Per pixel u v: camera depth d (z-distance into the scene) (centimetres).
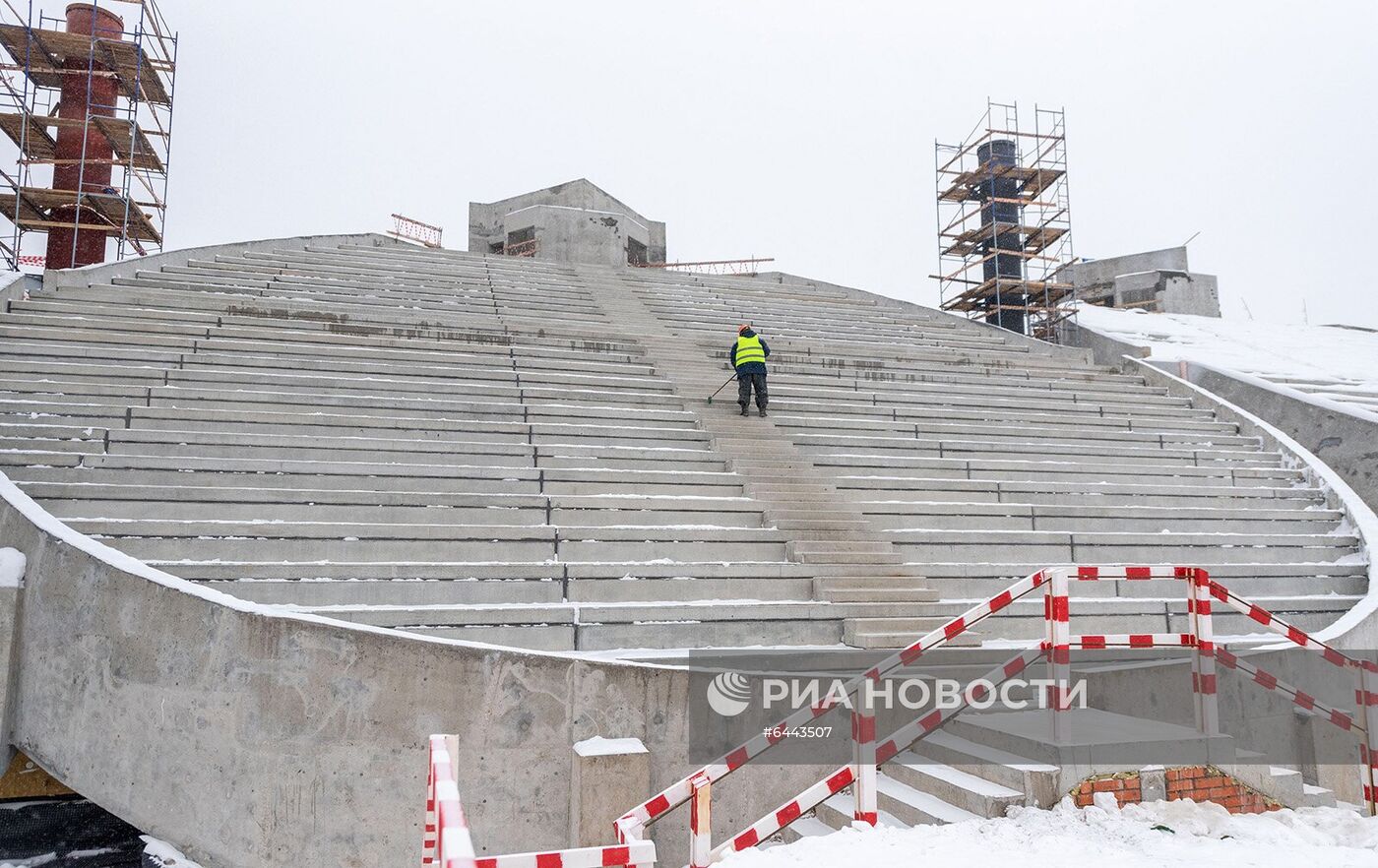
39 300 1345
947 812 627
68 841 848
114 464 959
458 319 1642
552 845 687
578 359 1542
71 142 2495
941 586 1067
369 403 1190
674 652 827
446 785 324
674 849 694
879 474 1291
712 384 1508
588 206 2962
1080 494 1293
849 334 2066
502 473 1080
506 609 870
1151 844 555
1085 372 1933
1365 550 1241
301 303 1578
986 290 2869
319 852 676
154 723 725
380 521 988
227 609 713
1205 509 1284
